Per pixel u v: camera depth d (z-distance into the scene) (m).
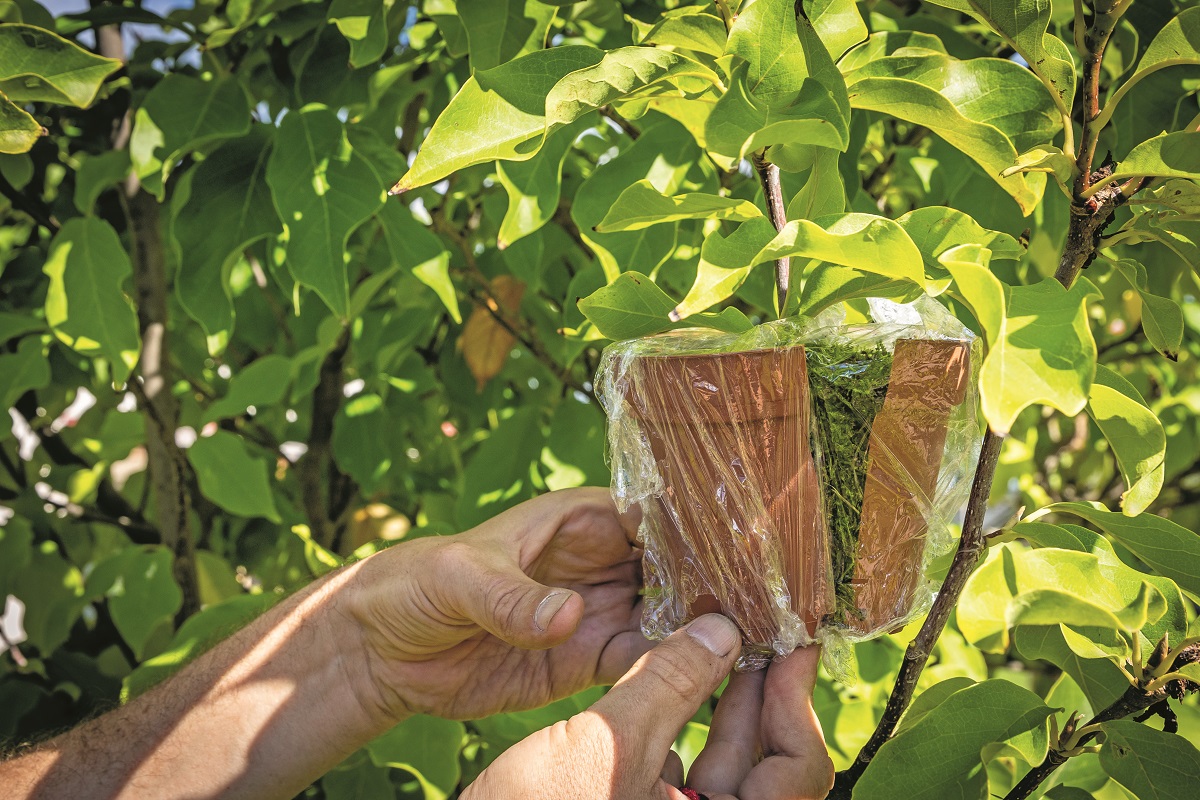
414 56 1.32
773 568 0.73
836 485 0.72
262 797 1.00
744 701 0.86
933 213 0.67
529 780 0.74
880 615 0.75
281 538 2.16
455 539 0.99
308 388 1.54
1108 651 0.78
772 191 0.75
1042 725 0.82
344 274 1.13
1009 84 0.73
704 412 0.70
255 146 1.31
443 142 0.65
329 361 1.86
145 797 0.97
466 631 0.97
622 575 1.09
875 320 0.81
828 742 1.35
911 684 0.76
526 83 0.67
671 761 0.87
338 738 1.03
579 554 1.05
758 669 0.85
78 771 0.98
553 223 1.53
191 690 1.03
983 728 0.78
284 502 2.02
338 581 1.03
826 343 0.72
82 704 1.77
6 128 0.96
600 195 1.05
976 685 0.80
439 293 1.24
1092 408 0.68
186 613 1.73
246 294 1.76
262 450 2.04
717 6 0.74
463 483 1.48
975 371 0.75
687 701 0.76
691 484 0.72
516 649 1.05
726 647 0.76
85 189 1.34
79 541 2.12
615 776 0.74
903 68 0.74
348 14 1.11
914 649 0.74
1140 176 0.64
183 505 1.71
